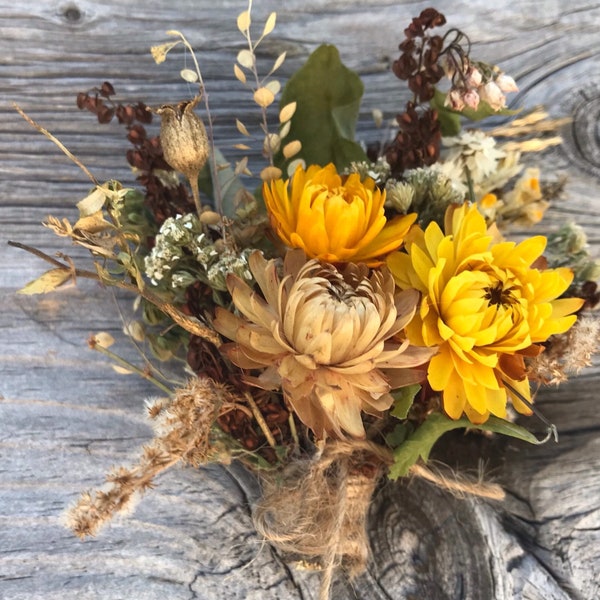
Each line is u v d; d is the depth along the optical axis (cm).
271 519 20
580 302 18
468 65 18
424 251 17
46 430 21
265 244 19
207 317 18
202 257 17
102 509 15
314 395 16
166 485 21
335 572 21
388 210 19
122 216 19
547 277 17
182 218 18
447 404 17
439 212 19
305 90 20
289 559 21
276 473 19
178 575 21
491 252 17
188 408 16
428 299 17
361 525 20
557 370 18
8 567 21
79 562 21
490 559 21
